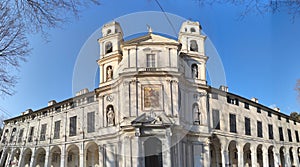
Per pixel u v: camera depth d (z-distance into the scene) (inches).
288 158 1894.7
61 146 1528.1
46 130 1652.3
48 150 1595.7
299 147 2039.9
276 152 1791.3
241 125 1588.3
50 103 1740.9
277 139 1833.2
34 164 1646.2
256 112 1727.4
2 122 1956.2
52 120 1640.0
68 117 1547.7
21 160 1731.1
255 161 1621.6
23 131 1802.4
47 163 1573.6
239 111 1595.7
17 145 1791.3
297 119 2111.2
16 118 1886.1
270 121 1823.3
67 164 1544.0
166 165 1010.7
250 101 1683.1
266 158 1702.8
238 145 1540.4
